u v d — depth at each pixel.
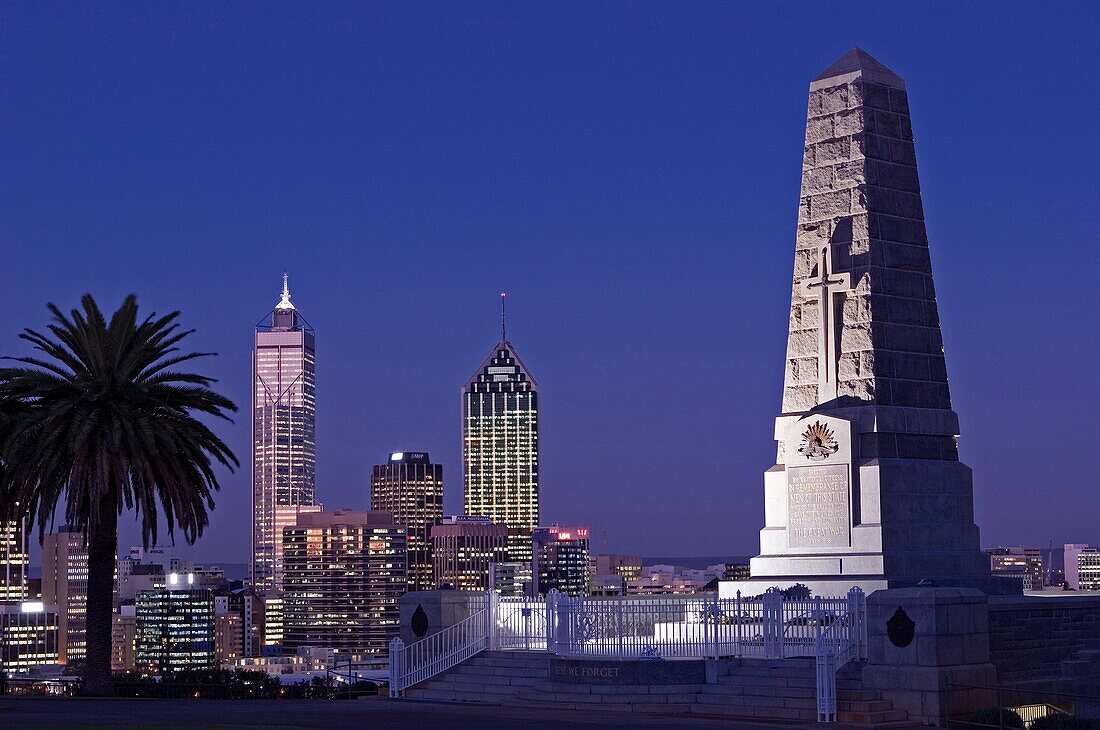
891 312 63.75
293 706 51.16
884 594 47.16
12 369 61.72
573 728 41.41
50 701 56.50
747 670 49.06
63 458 61.59
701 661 49.59
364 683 66.12
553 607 53.75
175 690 64.44
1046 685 49.28
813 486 63.31
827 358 64.31
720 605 51.25
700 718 45.81
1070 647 54.09
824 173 65.56
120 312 63.75
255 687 65.06
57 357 63.53
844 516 62.09
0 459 61.78
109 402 62.28
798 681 47.47
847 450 62.12
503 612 58.78
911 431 63.06
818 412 63.78
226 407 65.25
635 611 51.38
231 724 41.28
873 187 64.12
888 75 65.81
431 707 50.12
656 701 48.78
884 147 64.88
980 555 63.62
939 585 60.00
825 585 60.88
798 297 65.81
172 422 63.09
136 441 60.66
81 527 65.00
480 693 54.34
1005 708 45.81
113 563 63.97
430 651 58.41
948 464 63.91
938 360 65.06
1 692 67.25
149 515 63.09
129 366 62.88
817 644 46.81
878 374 62.84
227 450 65.00
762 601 50.81
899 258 64.38
